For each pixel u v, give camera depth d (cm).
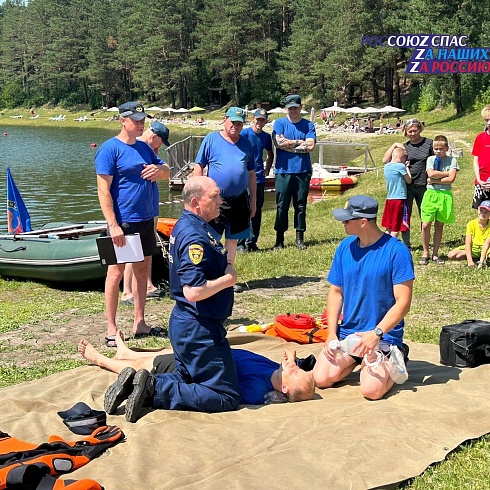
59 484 362
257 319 801
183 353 486
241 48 7969
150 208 713
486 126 1021
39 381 567
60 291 999
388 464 404
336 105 6362
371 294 520
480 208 1001
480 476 399
